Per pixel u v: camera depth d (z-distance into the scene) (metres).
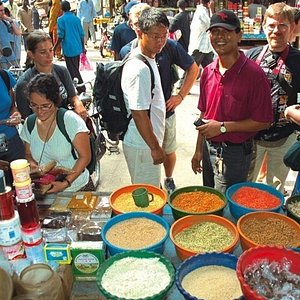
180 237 1.60
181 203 1.85
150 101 2.45
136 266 1.40
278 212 1.80
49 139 2.15
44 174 1.98
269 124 2.33
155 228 1.64
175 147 3.59
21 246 1.48
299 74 2.62
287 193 3.63
